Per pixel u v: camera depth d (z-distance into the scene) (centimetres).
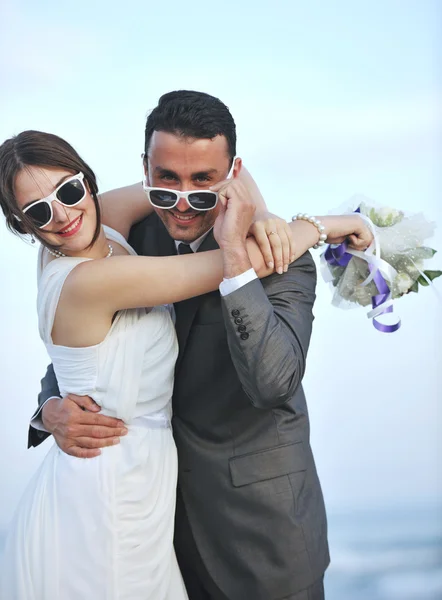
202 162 222
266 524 230
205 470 236
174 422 242
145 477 223
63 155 218
